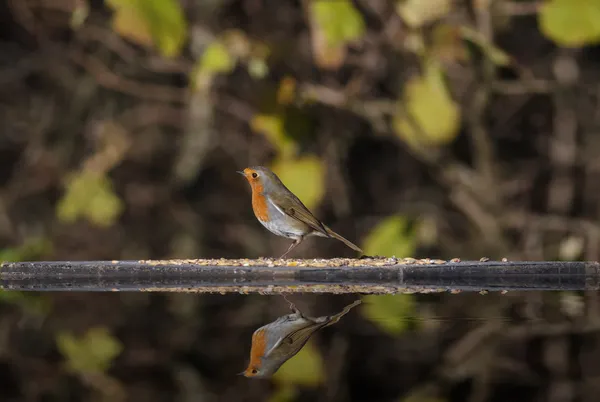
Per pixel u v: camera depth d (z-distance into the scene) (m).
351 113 15.74
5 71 19.00
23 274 10.49
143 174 19.12
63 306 9.33
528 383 6.26
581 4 11.59
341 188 16.88
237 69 15.95
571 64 17.16
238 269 9.80
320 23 11.20
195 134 16.83
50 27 18.17
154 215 19.17
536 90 15.02
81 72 18.30
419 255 17.41
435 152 15.55
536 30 18.02
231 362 6.71
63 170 18.58
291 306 8.63
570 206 17.75
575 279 9.95
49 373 6.73
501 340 7.15
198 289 9.45
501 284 9.81
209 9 15.55
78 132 18.62
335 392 6.08
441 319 7.80
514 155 19.02
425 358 6.79
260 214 10.27
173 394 6.10
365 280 9.72
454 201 16.56
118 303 9.55
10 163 19.75
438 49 12.20
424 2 11.64
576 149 18.16
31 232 18.61
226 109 16.27
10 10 18.89
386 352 6.94
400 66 13.95
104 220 14.61
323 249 18.02
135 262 10.34
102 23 16.48
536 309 8.22
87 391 6.36
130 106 18.11
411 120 13.35
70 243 18.66
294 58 14.28
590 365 6.61
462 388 6.14
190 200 19.16
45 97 19.20
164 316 8.86
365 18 15.30
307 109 12.77
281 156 12.45
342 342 7.15
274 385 6.21
